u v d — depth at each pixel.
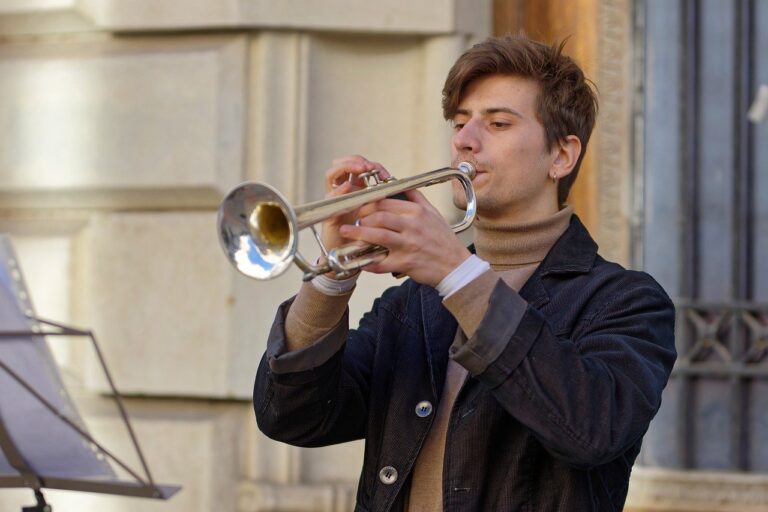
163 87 8.73
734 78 8.55
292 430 5.05
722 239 8.54
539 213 5.07
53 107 8.91
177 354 8.62
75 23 8.91
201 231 8.66
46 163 8.89
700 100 8.54
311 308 4.80
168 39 8.83
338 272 4.46
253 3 8.51
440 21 8.43
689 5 8.55
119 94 8.80
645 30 8.53
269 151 8.52
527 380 4.34
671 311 4.90
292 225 4.21
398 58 8.64
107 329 8.76
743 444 8.47
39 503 5.23
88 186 8.80
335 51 8.66
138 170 8.72
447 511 4.64
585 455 4.32
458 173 4.82
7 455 5.02
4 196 9.05
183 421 8.64
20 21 9.01
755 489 8.28
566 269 4.95
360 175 4.70
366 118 8.61
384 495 4.84
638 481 8.35
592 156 8.47
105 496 8.73
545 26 8.57
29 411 4.97
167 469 8.62
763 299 8.52
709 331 8.52
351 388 5.12
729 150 8.55
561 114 5.04
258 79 8.61
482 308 4.39
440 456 4.84
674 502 8.31
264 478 8.54
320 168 8.59
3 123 8.98
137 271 8.75
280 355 4.82
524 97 5.00
